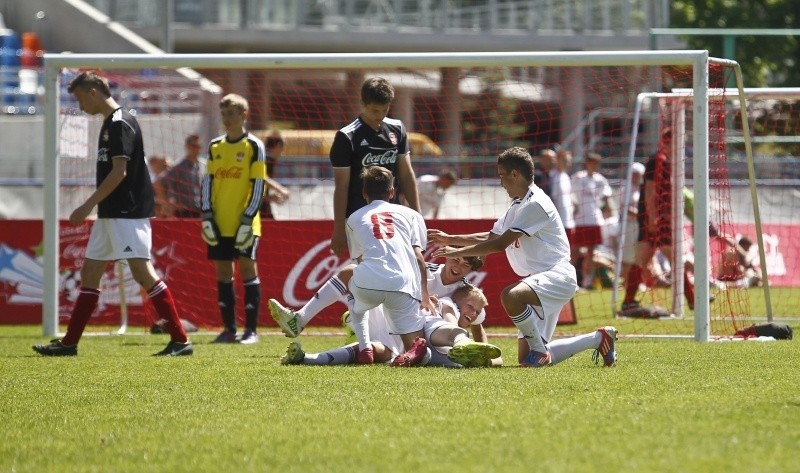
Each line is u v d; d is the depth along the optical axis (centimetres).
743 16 10275
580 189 5325
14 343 3344
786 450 1413
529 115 6144
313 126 6825
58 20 9525
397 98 6988
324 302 2672
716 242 4222
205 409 1881
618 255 4138
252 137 3347
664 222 4269
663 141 4203
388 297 2453
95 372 2458
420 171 6469
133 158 2809
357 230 2498
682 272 4022
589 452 1421
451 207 5441
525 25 10281
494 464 1368
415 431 1605
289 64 3422
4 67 8088
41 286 4294
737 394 1925
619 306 4581
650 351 2808
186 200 4281
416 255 2494
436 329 2477
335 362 2538
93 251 2850
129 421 1784
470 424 1650
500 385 2073
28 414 1880
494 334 3600
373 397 1952
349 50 10188
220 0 9906
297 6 10050
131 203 2811
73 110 3969
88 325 4081
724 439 1488
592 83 5322
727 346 2962
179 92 6266
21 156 6938
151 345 3253
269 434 1622
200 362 2650
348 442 1541
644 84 4762
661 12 9088
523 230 2422
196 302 4038
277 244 4075
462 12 10269
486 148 7025
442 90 6331
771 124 5641
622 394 1938
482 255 2433
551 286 2402
